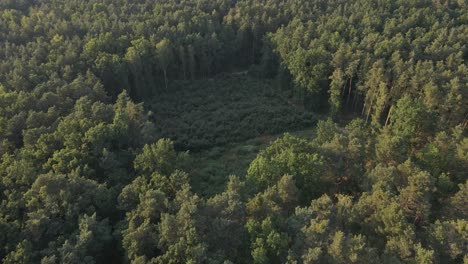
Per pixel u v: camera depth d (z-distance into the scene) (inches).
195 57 5172.2
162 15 5492.1
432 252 1935.3
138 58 4471.0
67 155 2824.8
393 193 2401.6
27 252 2175.2
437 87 3654.0
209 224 2204.7
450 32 4717.0
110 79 4458.7
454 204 2469.2
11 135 3169.3
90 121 3189.0
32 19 5083.7
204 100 4653.1
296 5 5797.2
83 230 2209.6
